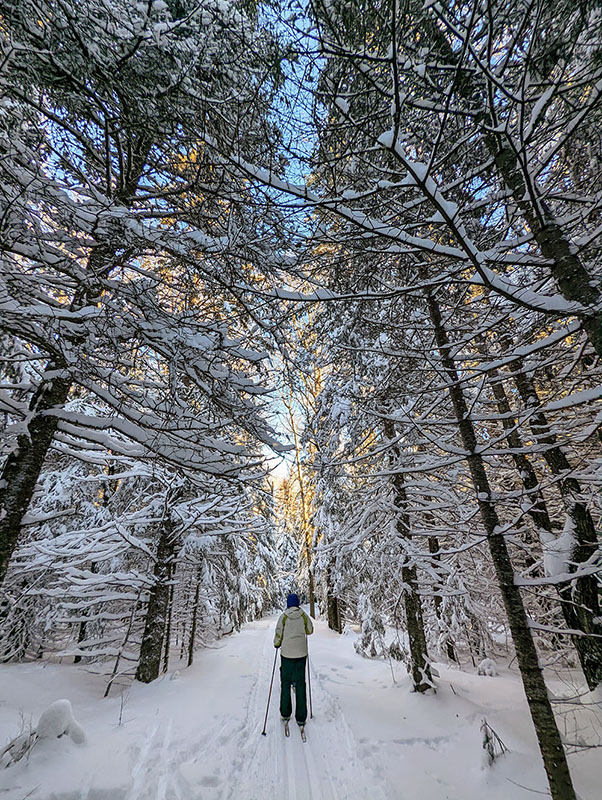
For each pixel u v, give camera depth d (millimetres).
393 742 3934
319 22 2033
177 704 4938
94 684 6172
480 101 2490
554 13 2143
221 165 2439
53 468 8625
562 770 2660
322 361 5594
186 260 2779
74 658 8078
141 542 6562
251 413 3748
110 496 9688
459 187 3178
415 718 4547
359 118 2688
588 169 3141
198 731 4086
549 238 2650
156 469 6633
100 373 2938
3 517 3352
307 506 17453
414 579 5965
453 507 5766
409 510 6004
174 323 2941
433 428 5695
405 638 6941
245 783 3145
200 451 3740
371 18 2135
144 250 3006
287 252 3209
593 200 2574
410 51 2342
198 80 2268
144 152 2996
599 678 4387
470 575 6406
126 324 2920
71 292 3422
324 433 7902
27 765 2973
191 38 2104
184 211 2934
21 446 3619
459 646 9125
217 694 5504
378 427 6902
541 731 2828
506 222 3283
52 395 3842
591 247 2934
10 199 2371
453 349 4027
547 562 4590
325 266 3195
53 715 3410
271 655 8797
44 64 2096
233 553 10789
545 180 3215
